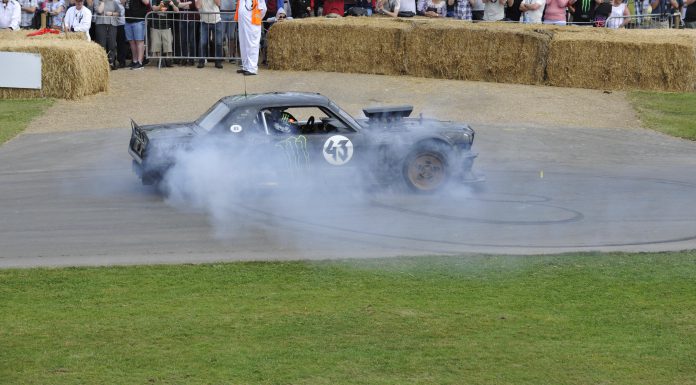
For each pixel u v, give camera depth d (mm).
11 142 36062
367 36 49375
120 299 18234
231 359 15000
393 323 16812
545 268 20516
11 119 39625
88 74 43562
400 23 49969
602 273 20156
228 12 49750
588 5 54500
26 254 21531
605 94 46000
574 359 15102
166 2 50438
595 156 34312
